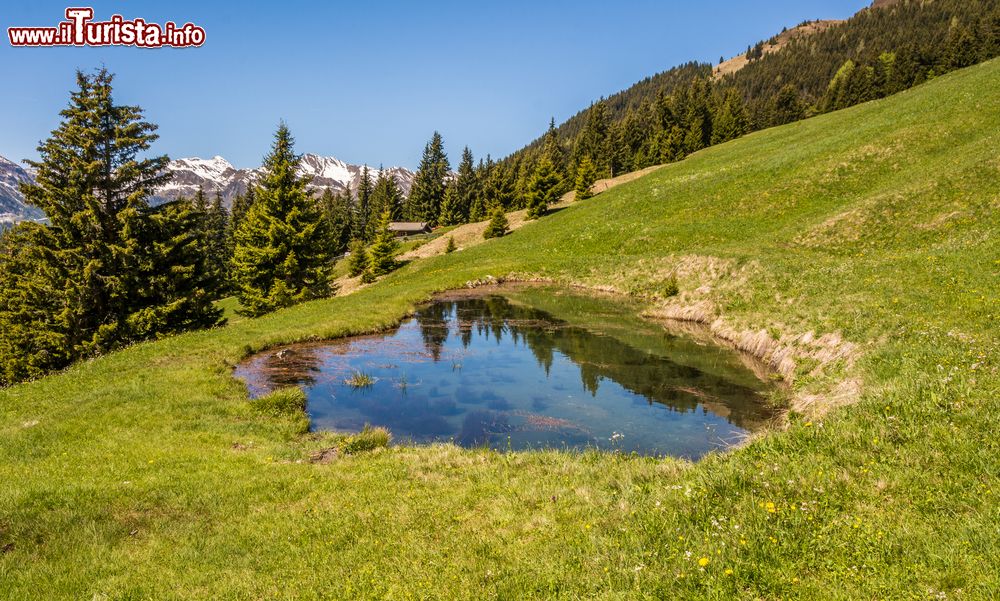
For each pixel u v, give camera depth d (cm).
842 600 440
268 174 3938
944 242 2127
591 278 3947
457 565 634
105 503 876
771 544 534
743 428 1342
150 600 614
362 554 696
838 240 2839
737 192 4488
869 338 1439
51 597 625
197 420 1402
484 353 2245
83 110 2764
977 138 3325
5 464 1064
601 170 9644
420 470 1037
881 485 609
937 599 412
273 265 3975
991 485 551
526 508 795
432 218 10681
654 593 500
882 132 4144
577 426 1411
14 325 2845
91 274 2628
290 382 1892
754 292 2423
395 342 2489
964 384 816
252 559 706
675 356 2056
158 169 2973
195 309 3061
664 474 853
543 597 541
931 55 10275
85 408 1468
